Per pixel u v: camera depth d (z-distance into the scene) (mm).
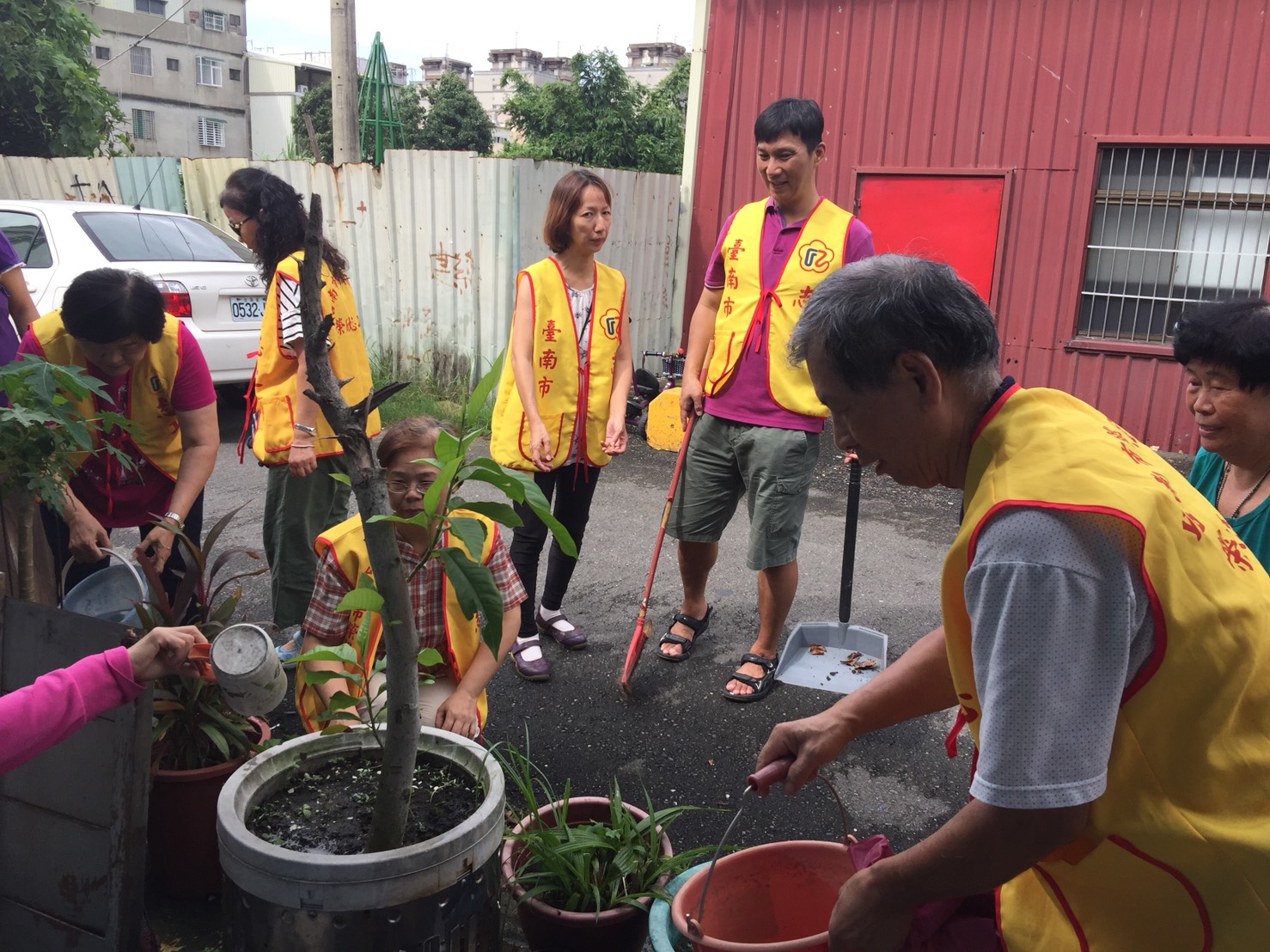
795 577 3688
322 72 46594
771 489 3557
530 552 3803
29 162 10922
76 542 2697
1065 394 1482
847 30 7977
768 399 3551
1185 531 1332
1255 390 2154
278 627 3646
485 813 1750
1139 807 1348
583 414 3822
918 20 7734
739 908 1955
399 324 8789
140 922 1900
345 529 2609
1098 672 1264
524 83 16359
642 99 17047
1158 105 7129
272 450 3467
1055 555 1267
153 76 42812
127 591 2547
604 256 8539
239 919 1674
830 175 8273
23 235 6801
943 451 1479
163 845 2365
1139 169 7328
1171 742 1332
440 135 27812
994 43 7527
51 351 2855
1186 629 1286
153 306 2730
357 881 1586
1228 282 7219
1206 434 2236
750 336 3570
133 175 10492
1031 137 7523
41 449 2137
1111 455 1363
